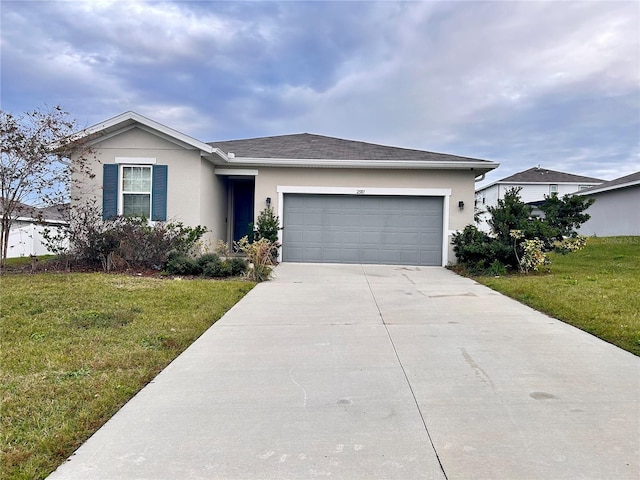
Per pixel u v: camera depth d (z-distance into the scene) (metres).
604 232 23.56
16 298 7.25
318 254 13.79
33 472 2.74
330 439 3.17
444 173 13.51
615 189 22.23
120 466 2.84
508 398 3.84
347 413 3.59
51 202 10.80
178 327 6.07
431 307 7.51
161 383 4.25
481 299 8.19
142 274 10.61
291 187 13.73
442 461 2.87
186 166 12.43
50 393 3.85
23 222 17.92
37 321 6.13
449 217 13.48
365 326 6.29
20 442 3.08
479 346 5.32
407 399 3.85
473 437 3.18
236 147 15.54
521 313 7.04
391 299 8.21
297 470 2.79
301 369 4.61
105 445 3.10
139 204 12.59
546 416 3.49
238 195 16.38
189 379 4.35
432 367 4.62
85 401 3.73
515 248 11.30
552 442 3.10
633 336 5.48
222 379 4.34
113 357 4.82
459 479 2.68
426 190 13.50
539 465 2.82
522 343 5.43
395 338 5.69
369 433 3.25
